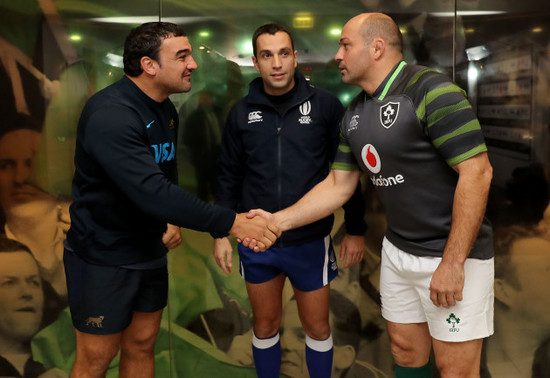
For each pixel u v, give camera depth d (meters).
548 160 2.31
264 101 2.12
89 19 2.34
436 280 1.61
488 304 1.73
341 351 2.51
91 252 1.79
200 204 1.75
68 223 2.45
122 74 2.38
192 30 2.35
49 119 2.39
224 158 2.26
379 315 2.47
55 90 2.38
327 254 2.24
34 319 2.50
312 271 2.20
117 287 1.80
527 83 2.30
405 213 1.75
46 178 2.43
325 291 2.24
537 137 2.31
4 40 2.36
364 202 2.30
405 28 2.31
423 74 1.64
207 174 2.44
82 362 1.90
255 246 1.92
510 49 2.29
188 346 2.54
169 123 1.96
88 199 1.78
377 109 1.71
